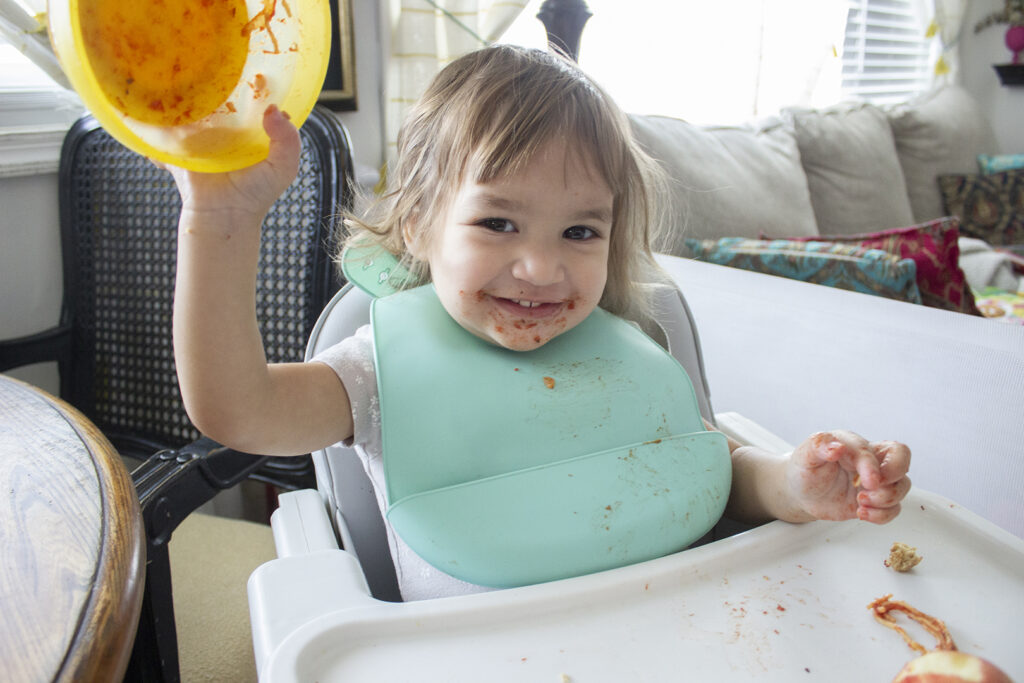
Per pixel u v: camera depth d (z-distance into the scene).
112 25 0.37
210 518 1.12
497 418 0.64
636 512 0.60
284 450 0.61
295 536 0.66
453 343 0.69
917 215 2.80
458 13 1.61
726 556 0.58
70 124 1.36
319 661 0.47
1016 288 2.36
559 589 0.53
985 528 0.61
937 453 0.99
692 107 2.43
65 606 0.35
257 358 0.54
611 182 0.69
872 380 1.06
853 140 2.42
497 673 0.47
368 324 0.78
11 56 1.30
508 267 0.65
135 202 1.21
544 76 0.71
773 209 1.96
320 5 0.44
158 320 1.20
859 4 3.09
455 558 0.57
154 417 1.21
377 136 1.84
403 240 0.78
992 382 0.92
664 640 0.50
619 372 0.72
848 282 1.30
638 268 0.85
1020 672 0.48
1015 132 3.62
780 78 2.60
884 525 0.63
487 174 0.64
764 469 0.70
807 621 0.52
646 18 2.25
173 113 0.40
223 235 0.49
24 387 0.62
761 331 1.21
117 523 0.42
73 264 1.24
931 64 3.39
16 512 0.42
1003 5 3.49
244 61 0.42
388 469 0.60
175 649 0.70
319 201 1.09
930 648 0.50
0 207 1.22
